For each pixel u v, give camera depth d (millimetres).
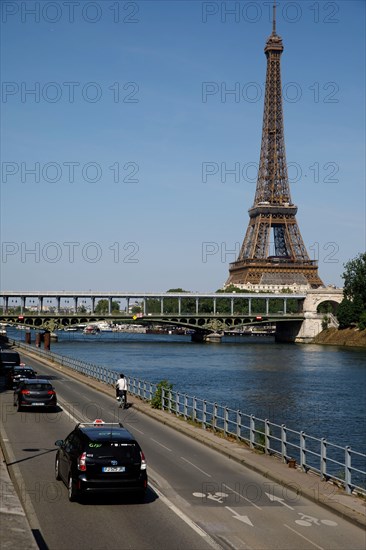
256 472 34188
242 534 23594
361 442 61406
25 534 21188
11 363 89750
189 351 196875
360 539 23344
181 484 30750
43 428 46000
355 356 178375
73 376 88125
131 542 22328
